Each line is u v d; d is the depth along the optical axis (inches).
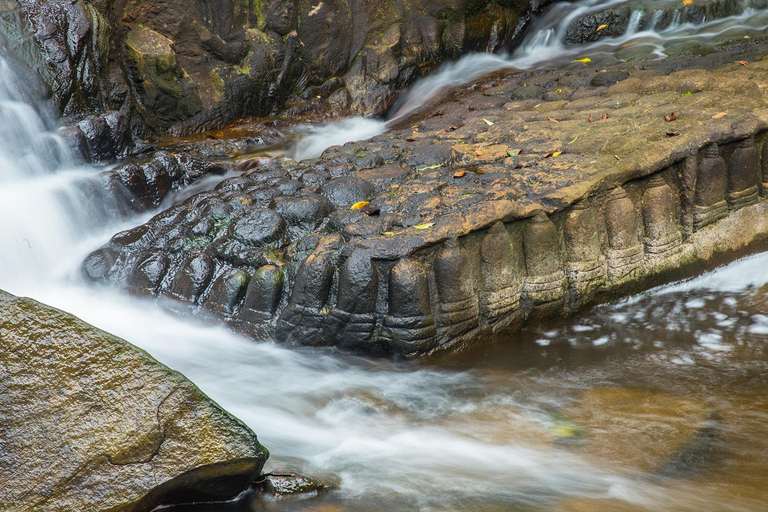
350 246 195.6
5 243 228.2
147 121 327.3
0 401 117.5
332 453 161.9
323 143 344.5
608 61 397.1
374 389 189.9
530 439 168.6
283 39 371.9
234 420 131.8
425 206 214.1
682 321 228.4
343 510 139.7
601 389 191.3
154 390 125.9
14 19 276.7
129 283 216.5
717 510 140.9
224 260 211.2
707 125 248.1
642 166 229.9
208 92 350.6
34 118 271.0
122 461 122.3
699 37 407.2
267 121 364.2
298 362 197.0
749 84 286.7
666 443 165.0
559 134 268.5
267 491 142.7
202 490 132.7
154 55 327.0
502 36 444.8
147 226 230.8
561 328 223.0
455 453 162.7
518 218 209.5
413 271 191.9
